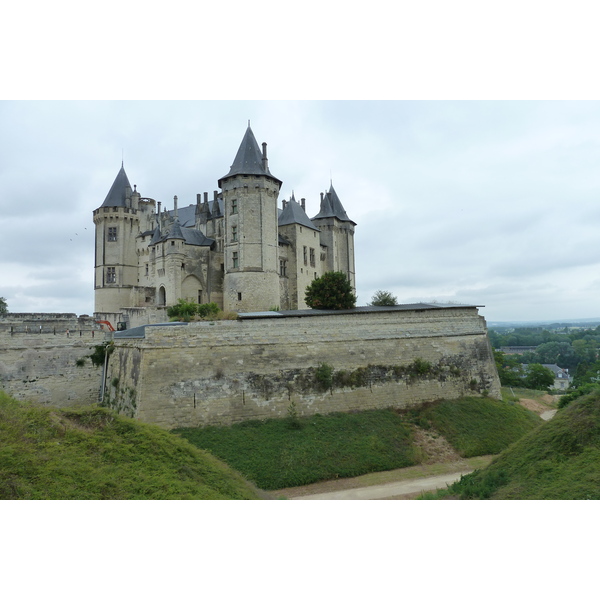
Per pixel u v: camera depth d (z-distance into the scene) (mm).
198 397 29000
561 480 16359
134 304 60031
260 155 54219
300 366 32531
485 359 40750
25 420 16125
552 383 78750
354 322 35781
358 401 33688
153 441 18031
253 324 32062
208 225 62188
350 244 73562
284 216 63281
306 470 25797
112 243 68562
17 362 30469
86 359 33156
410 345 37188
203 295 58344
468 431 32781
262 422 29844
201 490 15773
